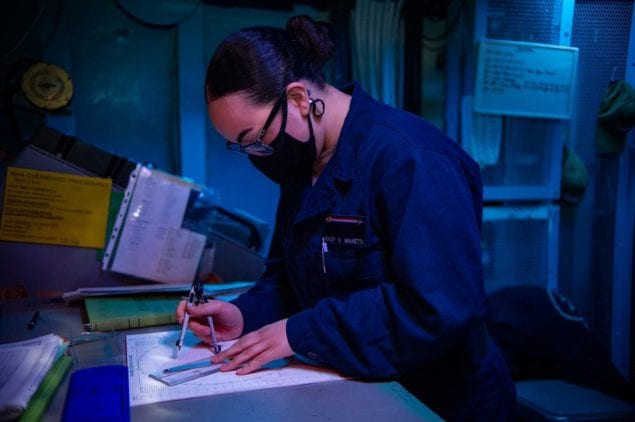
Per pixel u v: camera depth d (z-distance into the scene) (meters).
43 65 1.64
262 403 0.65
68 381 0.71
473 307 0.66
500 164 1.54
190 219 1.49
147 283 1.44
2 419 0.58
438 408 0.87
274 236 1.05
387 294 0.72
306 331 0.73
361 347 0.70
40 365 0.71
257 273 1.58
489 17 1.50
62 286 1.40
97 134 1.75
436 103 2.02
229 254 1.57
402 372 0.70
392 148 0.73
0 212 1.35
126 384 0.68
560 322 1.45
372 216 0.75
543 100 1.46
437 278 0.66
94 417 0.58
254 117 0.74
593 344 1.40
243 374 0.74
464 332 0.67
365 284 0.78
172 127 1.83
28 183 1.36
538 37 1.45
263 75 0.73
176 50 1.79
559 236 1.50
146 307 1.09
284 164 0.83
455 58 1.84
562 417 1.23
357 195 0.76
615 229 1.37
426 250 0.67
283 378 0.73
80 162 1.40
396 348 0.69
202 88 1.82
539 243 1.53
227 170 1.91
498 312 1.48
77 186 1.39
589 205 1.44
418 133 0.76
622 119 1.31
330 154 0.85
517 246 1.54
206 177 1.88
